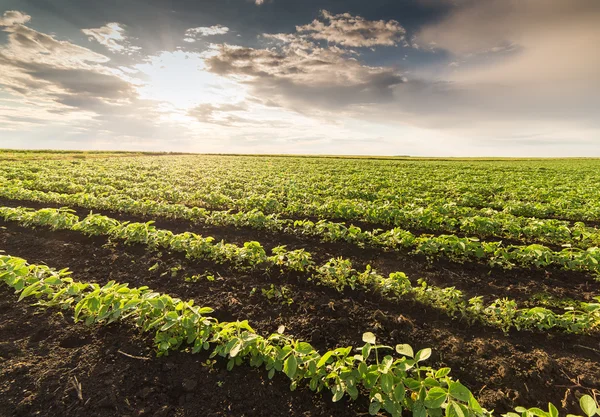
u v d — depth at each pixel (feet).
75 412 10.55
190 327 13.48
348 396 11.59
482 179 73.31
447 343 14.62
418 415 9.48
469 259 23.75
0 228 28.09
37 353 13.05
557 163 171.42
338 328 15.44
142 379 11.98
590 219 36.58
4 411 10.39
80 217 34.65
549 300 18.85
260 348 12.44
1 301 16.37
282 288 18.65
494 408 11.35
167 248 24.16
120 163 100.63
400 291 17.99
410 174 84.64
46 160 102.22
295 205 35.96
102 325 14.79
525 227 28.50
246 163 121.39
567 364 13.53
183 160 131.54
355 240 26.91
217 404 11.15
